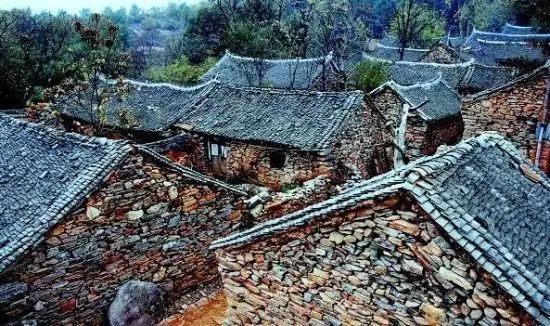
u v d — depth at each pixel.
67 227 8.91
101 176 9.14
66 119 23.61
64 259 8.98
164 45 71.12
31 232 8.43
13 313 8.44
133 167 9.65
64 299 9.16
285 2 50.72
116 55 25.14
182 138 19.20
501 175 6.80
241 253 6.83
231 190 11.73
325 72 31.64
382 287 5.55
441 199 5.10
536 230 5.89
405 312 5.41
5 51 33.19
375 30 60.31
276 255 6.47
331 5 34.03
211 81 22.34
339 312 6.05
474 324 4.89
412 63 35.53
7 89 31.61
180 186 10.63
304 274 6.26
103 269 9.66
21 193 9.88
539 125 13.60
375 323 5.73
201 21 48.72
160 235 10.52
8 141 12.33
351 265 5.77
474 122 15.04
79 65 22.95
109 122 21.92
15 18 38.50
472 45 47.06
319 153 15.98
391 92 24.55
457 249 4.85
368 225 5.49
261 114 19.09
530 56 39.06
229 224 12.02
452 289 4.98
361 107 18.09
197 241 11.38
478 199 5.68
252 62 35.34
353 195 5.78
